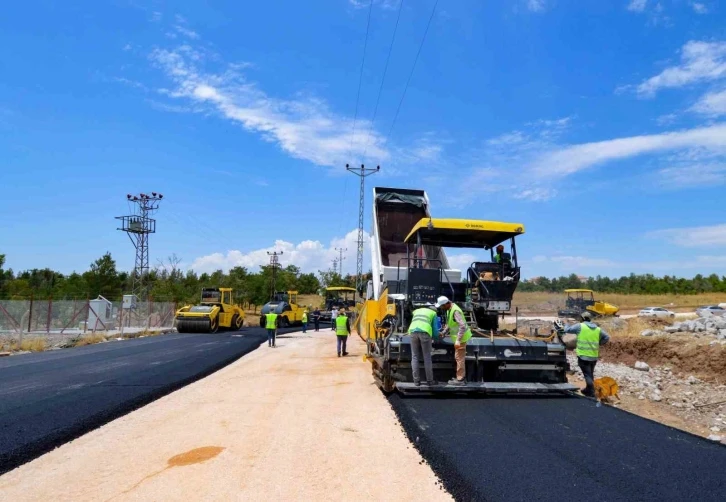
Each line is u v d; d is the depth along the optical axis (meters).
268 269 53.31
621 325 21.80
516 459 4.97
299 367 12.16
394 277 11.38
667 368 14.43
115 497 4.12
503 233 9.64
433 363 8.12
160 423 6.53
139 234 38.22
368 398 8.20
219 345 17.83
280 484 4.41
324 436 5.91
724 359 13.19
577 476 4.54
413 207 13.28
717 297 51.53
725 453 5.24
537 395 8.10
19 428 6.03
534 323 22.67
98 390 8.49
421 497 4.18
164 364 12.16
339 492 4.25
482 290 9.19
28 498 4.12
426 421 6.41
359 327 18.23
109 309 26.50
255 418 6.78
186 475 4.62
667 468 4.77
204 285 47.97
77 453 5.30
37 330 24.89
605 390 9.10
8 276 48.38
